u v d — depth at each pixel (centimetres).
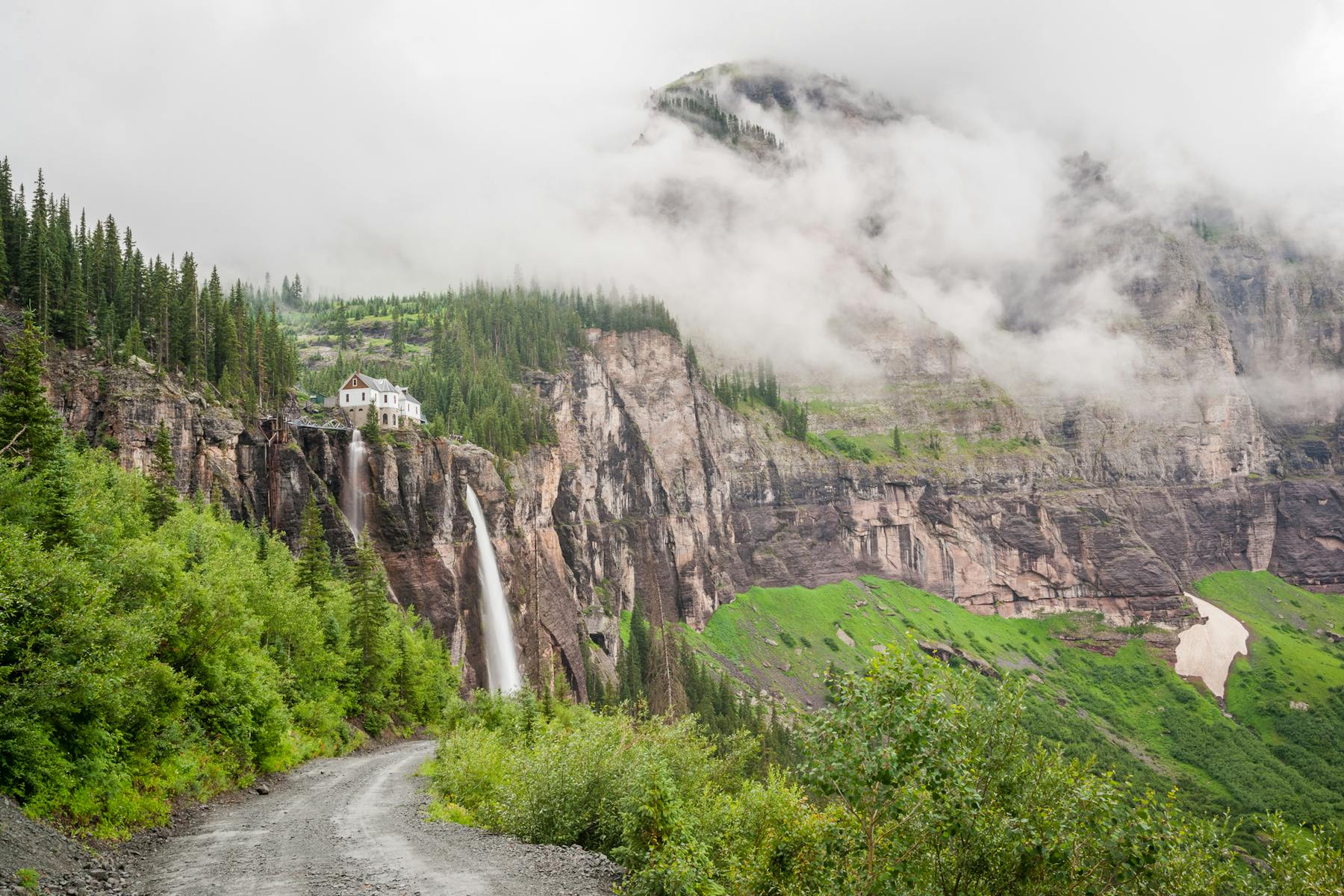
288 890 2694
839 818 2450
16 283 11094
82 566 3388
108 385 10369
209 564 6203
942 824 2122
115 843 3123
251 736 5428
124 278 12975
